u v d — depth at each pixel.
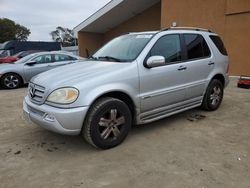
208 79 5.76
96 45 22.27
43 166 3.68
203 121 5.43
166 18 14.67
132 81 4.26
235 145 4.26
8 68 10.43
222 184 3.18
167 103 4.87
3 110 6.66
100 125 3.97
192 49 5.41
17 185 3.23
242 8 11.55
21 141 4.55
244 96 7.79
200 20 13.20
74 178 3.36
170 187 3.13
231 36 12.15
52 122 3.75
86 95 3.79
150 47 4.62
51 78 4.11
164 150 4.09
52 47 26.09
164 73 4.70
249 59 11.68
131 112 4.46
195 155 3.91
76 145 4.34
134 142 4.40
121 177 3.36
